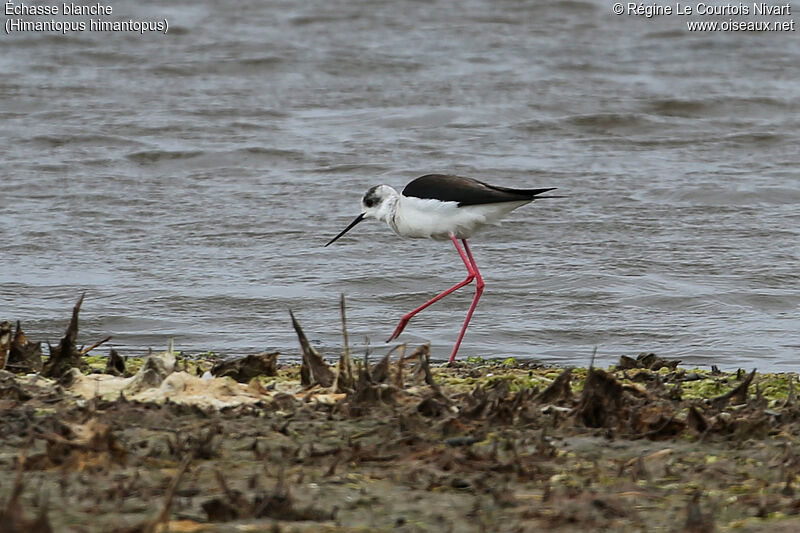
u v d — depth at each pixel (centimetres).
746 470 652
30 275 1588
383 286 1580
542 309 1492
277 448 670
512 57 3155
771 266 1667
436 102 2719
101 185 2086
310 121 2562
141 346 1301
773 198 2039
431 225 1293
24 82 2795
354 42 3262
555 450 676
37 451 648
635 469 644
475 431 718
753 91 2839
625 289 1566
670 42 3359
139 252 1714
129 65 2992
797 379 1016
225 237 1800
